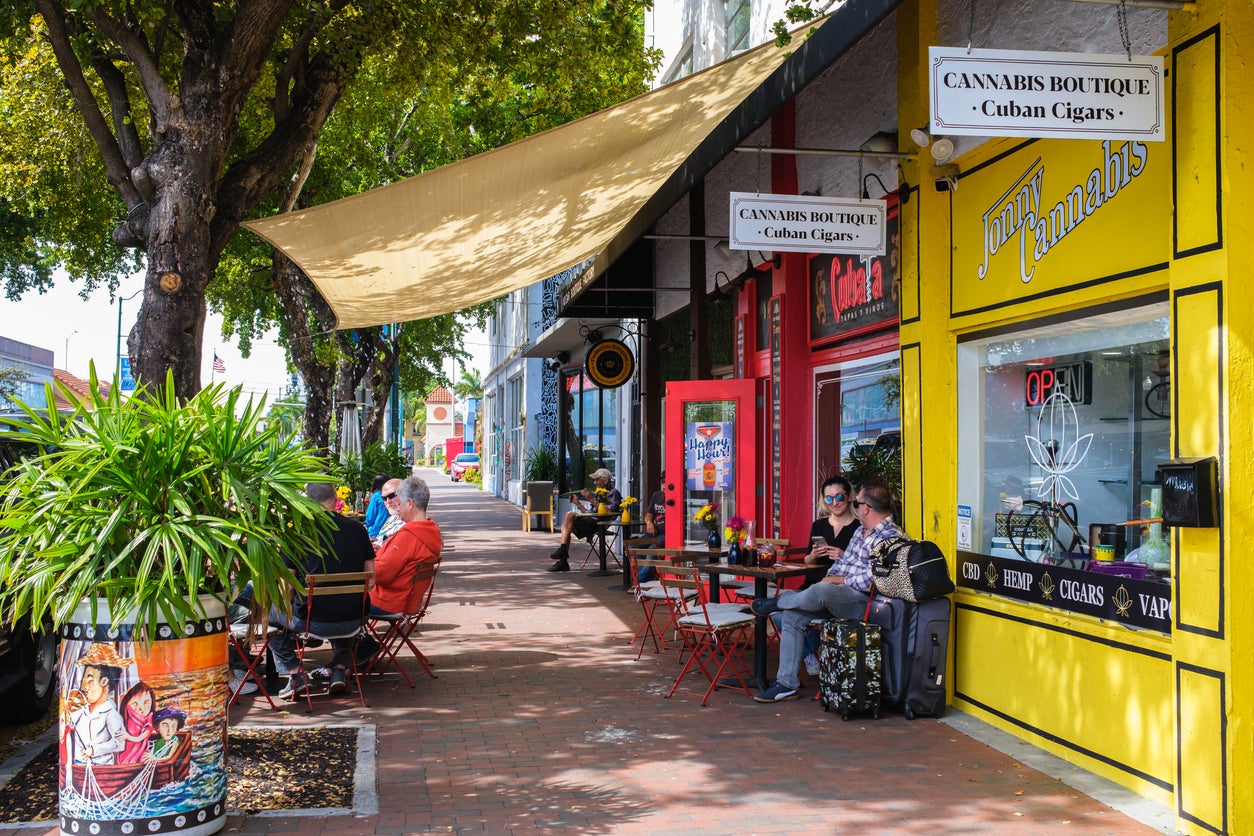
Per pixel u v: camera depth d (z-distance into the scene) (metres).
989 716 6.41
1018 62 4.54
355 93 15.77
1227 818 4.34
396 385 28.14
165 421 4.70
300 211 7.93
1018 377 6.32
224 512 4.80
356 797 5.13
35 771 5.66
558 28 11.78
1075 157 5.63
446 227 8.98
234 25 8.52
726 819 4.84
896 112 8.06
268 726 6.59
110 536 4.48
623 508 14.96
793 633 7.16
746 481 11.58
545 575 15.26
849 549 7.16
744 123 6.82
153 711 4.43
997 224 6.38
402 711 6.99
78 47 9.86
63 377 50.41
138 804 4.41
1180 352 4.67
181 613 4.42
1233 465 4.37
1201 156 4.54
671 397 12.02
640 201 10.06
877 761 5.71
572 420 28.41
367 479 20.94
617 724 6.59
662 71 18.66
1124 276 5.24
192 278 8.39
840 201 7.12
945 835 4.61
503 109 19.34
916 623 6.58
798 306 10.71
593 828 4.74
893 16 7.70
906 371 7.14
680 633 9.57
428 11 10.56
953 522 6.86
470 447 76.88
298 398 26.16
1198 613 4.51
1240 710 4.34
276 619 7.34
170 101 8.49
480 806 5.05
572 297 15.72
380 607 7.71
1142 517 5.25
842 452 9.88
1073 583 5.66
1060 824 4.72
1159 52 4.83
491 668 8.43
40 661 6.83
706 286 13.25
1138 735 5.09
